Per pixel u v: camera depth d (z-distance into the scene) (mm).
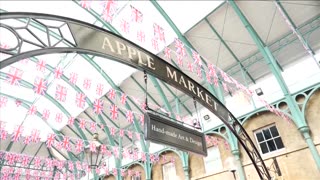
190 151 4895
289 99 9562
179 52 7379
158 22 10867
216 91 12023
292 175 9039
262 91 11164
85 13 11031
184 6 10422
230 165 11133
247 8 9930
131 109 15133
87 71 14367
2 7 10227
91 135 18094
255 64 11469
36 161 12984
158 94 14367
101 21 11039
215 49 11492
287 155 9438
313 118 9133
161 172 14141
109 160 17578
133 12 5555
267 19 10102
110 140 16562
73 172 18391
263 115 10672
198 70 8719
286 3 9562
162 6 10555
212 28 10805
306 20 9953
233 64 11859
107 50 3760
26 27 3107
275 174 9391
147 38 10945
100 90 9320
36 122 17906
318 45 10305
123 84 14375
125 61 3994
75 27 3502
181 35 11141
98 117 16516
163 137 4484
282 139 9820
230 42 11133
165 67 4852
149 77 13328
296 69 10547
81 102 8453
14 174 15672
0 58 12047
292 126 9680
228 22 10562
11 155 12812
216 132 11859
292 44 10531
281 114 9438
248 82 12086
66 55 13688
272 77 11242
